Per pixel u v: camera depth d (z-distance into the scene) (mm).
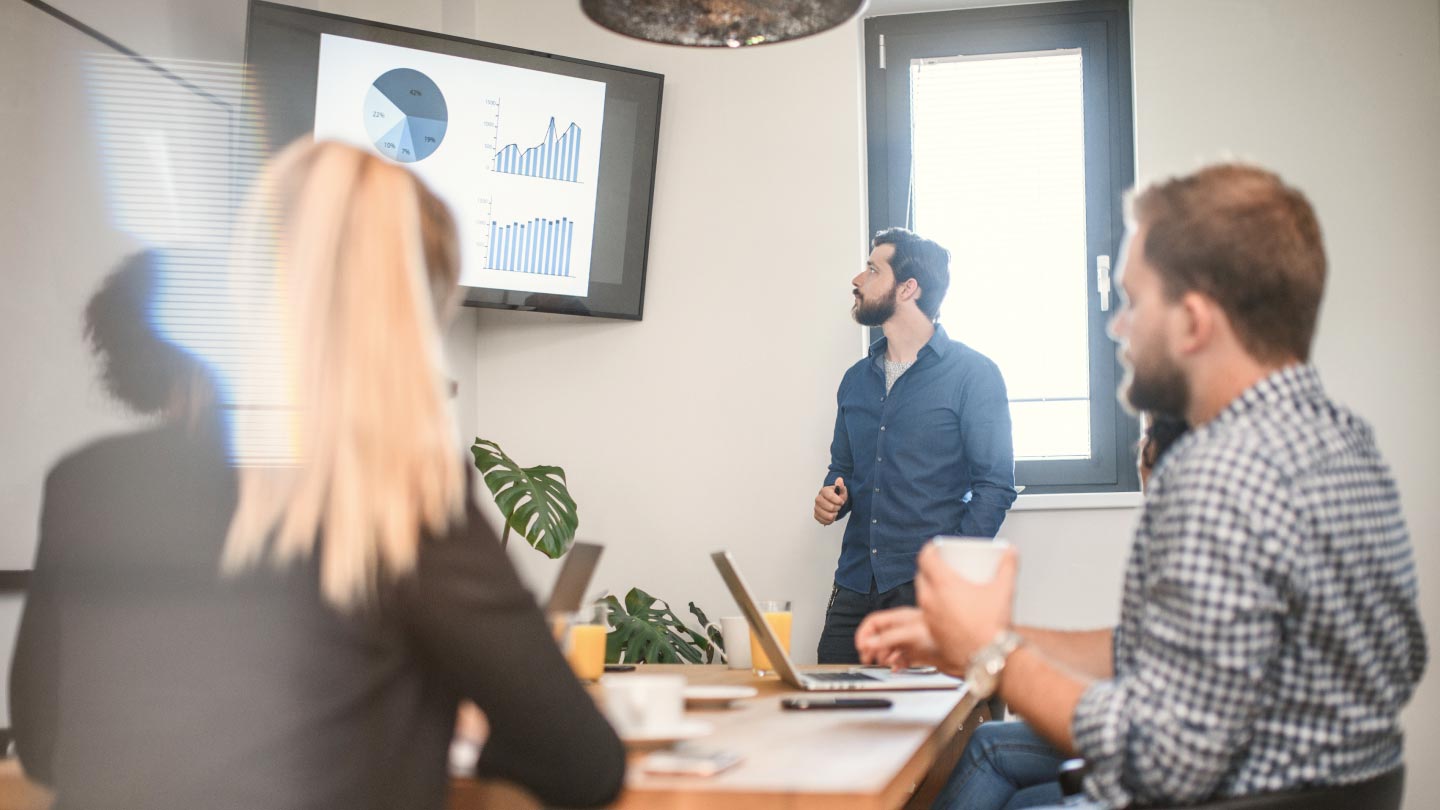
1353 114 3498
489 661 935
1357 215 3473
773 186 3760
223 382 976
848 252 3711
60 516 1006
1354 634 1090
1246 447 1081
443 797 967
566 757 968
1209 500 1060
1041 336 3807
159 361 1053
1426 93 3463
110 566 967
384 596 920
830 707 1532
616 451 3781
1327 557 1073
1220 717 1033
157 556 955
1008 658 1174
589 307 3680
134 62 2564
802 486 3672
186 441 986
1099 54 3814
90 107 2418
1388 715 1133
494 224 3547
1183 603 1050
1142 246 1227
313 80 3256
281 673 916
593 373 3812
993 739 1950
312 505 916
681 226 3791
